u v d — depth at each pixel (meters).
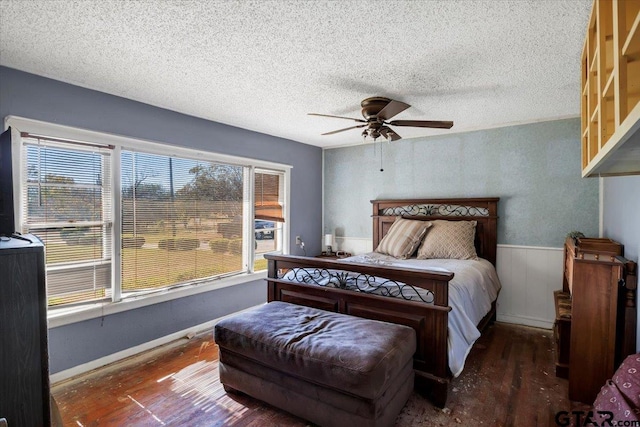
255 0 1.47
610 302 2.02
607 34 1.22
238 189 3.75
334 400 1.72
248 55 2.01
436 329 2.05
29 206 2.27
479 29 1.70
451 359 2.04
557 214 3.41
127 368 2.58
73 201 2.49
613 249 2.37
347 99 2.80
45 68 2.19
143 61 2.09
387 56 2.01
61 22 1.64
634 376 1.41
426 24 1.66
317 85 2.49
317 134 4.08
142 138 2.85
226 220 3.62
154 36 1.79
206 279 3.41
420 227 3.73
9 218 2.08
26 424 1.19
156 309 2.98
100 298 2.65
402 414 1.98
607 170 1.52
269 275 2.82
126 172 2.78
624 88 0.94
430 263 3.19
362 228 4.65
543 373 2.49
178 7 1.52
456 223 3.64
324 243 4.95
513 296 3.63
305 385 1.82
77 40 1.83
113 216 2.70
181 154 3.15
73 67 2.18
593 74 1.50
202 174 3.37
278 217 4.25
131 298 2.81
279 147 4.22
